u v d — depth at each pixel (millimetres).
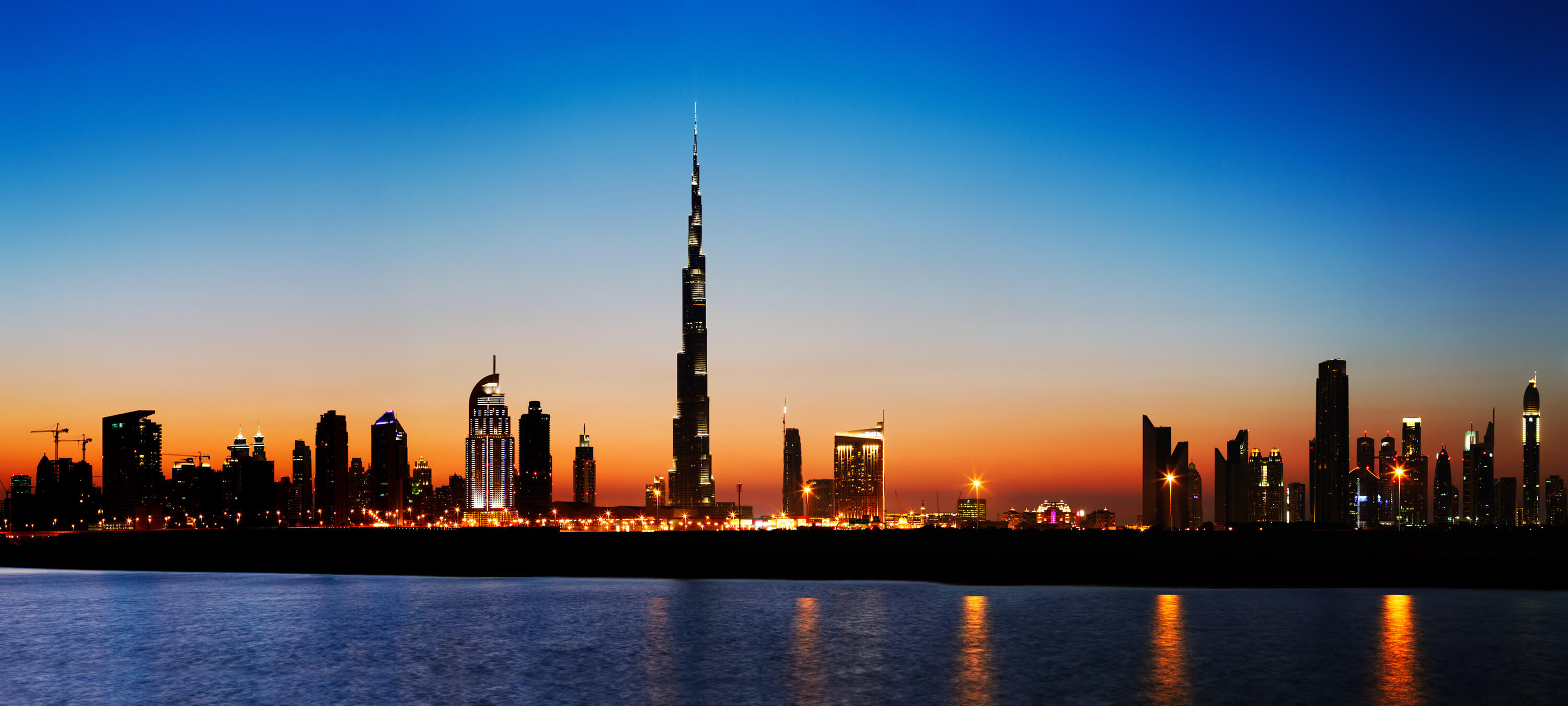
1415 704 77062
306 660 99250
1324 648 100125
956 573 178750
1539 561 157000
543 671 92688
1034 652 100312
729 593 161750
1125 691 81938
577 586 176250
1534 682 83812
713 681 87562
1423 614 124875
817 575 185250
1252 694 80500
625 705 78875
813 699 80500
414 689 85062
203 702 81062
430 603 150125
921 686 84688
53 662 99438
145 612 141000
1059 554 174250
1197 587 163875
